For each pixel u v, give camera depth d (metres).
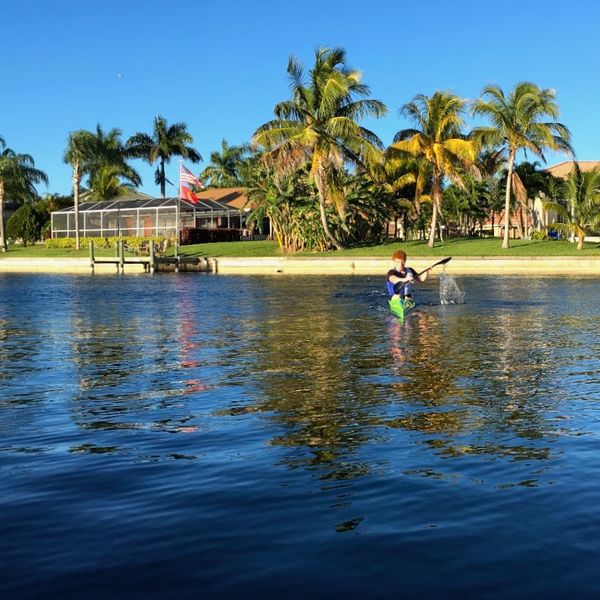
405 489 4.48
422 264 45.31
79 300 23.80
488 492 4.39
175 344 12.16
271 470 4.93
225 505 4.25
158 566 3.43
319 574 3.31
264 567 3.40
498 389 7.76
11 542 3.74
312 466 5.01
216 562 3.46
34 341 12.79
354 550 3.57
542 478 4.65
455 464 4.99
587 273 40.28
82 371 9.41
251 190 58.34
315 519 4.00
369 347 11.42
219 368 9.52
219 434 5.96
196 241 65.06
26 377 8.97
